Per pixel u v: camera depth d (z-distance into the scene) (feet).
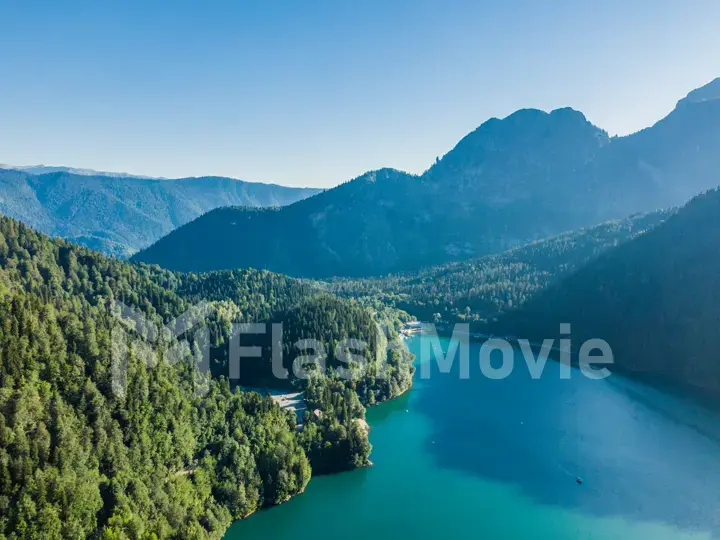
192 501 378.12
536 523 417.28
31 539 287.07
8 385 337.31
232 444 436.76
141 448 380.37
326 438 506.48
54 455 322.96
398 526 416.26
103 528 313.12
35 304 422.82
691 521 412.16
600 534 399.85
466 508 438.81
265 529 412.36
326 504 446.19
